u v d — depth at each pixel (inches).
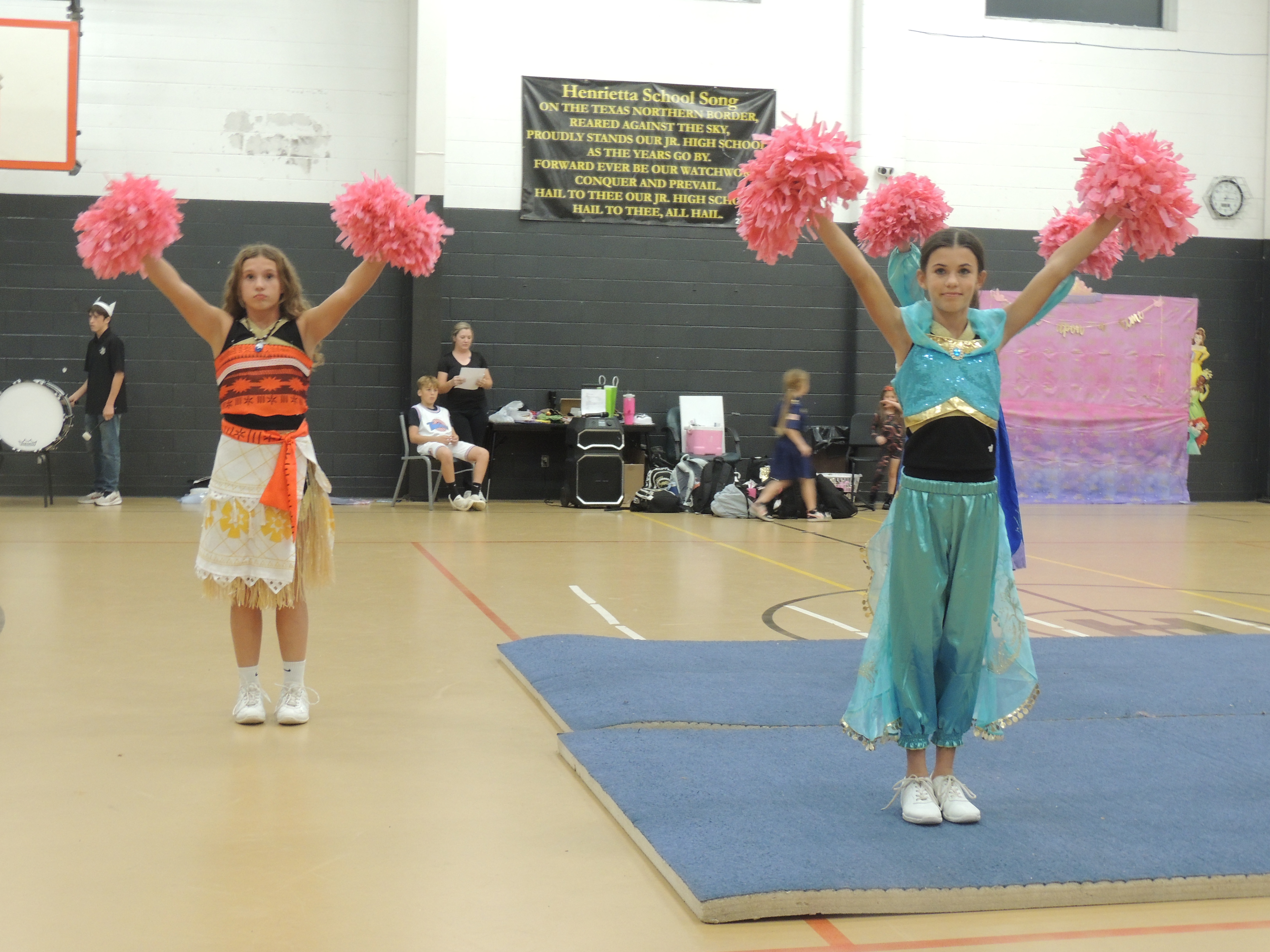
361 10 459.2
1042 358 503.5
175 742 141.3
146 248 135.6
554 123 473.1
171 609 224.2
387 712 156.5
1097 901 98.6
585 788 127.0
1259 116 521.7
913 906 96.1
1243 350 527.2
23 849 106.6
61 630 203.2
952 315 118.3
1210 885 100.3
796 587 265.9
